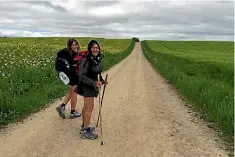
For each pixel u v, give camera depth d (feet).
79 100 16.74
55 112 13.64
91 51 10.12
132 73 33.94
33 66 24.14
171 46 150.20
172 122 12.57
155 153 9.05
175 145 9.80
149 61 61.87
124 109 14.88
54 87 18.29
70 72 12.24
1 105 12.99
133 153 9.01
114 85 23.49
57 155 8.68
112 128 11.51
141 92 20.22
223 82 26.91
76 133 10.77
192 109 15.05
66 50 12.28
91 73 10.20
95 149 9.26
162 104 16.25
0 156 8.50
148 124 12.21
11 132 10.62
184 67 38.17
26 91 16.65
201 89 18.37
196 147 9.65
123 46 138.82
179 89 21.35
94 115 13.50
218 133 11.12
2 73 18.80
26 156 8.55
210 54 82.33
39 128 11.19
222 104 13.74
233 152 9.29
